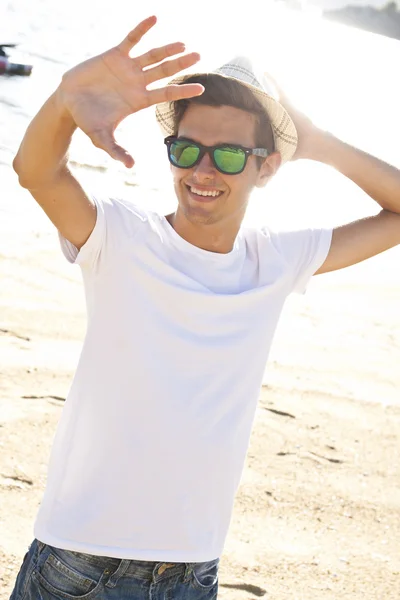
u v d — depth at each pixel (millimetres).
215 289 2561
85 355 2479
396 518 4738
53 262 8062
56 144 2305
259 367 2627
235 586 3926
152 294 2447
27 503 4355
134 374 2410
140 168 13945
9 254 8055
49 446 4902
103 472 2402
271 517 4578
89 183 12281
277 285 2676
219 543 2598
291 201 13492
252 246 2738
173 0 61312
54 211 2408
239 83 2463
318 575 4113
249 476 4953
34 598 2463
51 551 2447
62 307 6984
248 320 2572
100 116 2197
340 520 4645
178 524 2463
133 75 2209
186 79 2512
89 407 2441
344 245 2900
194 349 2451
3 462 4660
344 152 2955
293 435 5512
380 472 5227
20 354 5977
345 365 6793
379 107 28984
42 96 18547
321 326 7621
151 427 2404
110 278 2445
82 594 2432
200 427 2451
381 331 7715
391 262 10133
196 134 2471
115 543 2408
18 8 35344
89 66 2205
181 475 2443
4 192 10641
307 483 4977
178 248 2525
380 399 6238
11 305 6812
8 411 5184
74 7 41188
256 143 2549
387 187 2939
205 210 2486
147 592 2480
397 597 4008
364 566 4238
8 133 14625
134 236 2461
